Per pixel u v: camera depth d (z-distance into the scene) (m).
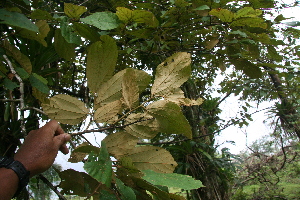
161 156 0.55
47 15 0.79
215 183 2.34
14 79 0.89
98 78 0.56
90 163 0.43
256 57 1.45
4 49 0.74
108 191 0.52
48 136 0.55
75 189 0.58
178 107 0.52
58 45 0.87
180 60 0.57
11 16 0.57
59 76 1.83
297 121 3.36
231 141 2.64
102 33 1.10
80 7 0.74
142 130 0.55
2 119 1.06
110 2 1.74
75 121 0.55
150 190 0.52
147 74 0.58
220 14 1.05
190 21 1.67
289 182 4.86
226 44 1.49
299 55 1.79
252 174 4.30
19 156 0.52
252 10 0.99
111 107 0.54
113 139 0.55
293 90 3.12
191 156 2.33
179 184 0.48
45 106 0.55
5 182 0.47
